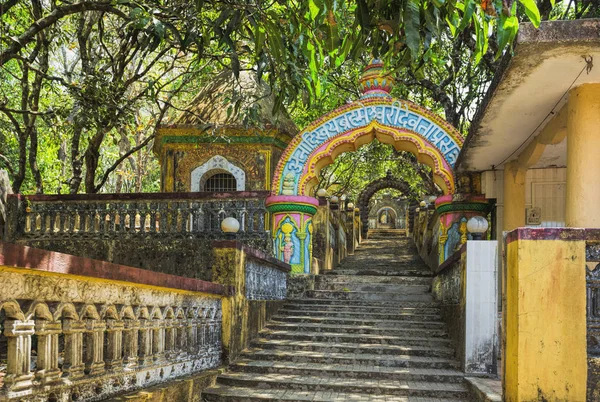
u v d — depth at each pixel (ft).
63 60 52.26
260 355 26.99
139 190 72.38
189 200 38.55
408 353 27.30
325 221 46.21
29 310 12.37
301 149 40.91
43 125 57.82
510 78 20.49
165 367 19.79
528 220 35.04
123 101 34.06
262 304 31.32
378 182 101.55
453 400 21.95
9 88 54.24
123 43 39.60
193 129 49.08
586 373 13.37
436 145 39.19
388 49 15.71
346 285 39.81
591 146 20.52
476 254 23.80
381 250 75.77
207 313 24.25
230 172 49.65
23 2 38.73
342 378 24.48
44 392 12.94
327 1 13.02
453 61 44.55
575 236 13.79
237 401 22.09
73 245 38.42
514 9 13.51
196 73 42.42
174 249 37.27
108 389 15.80
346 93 57.72
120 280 15.40
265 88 52.39
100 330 15.48
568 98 22.24
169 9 22.18
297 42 17.66
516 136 28.84
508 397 14.64
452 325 27.78
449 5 13.41
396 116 39.83
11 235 38.96
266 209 39.01
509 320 14.71
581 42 17.21
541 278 13.75
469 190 38.22
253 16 17.06
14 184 41.83
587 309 13.73
